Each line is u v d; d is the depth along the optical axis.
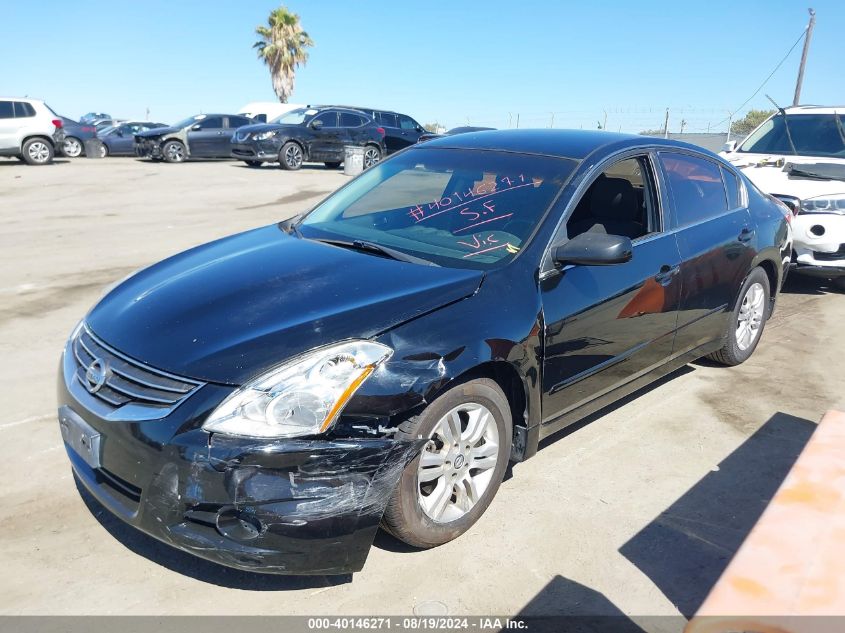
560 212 3.48
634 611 2.67
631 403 4.56
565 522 3.22
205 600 2.65
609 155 3.87
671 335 4.17
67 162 21.61
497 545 3.04
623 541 3.09
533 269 3.27
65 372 3.02
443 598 2.70
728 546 3.08
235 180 16.56
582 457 3.83
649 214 4.04
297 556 2.49
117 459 2.62
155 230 10.00
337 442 2.50
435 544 2.97
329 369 2.56
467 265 3.28
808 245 6.89
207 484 2.43
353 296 2.94
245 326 2.76
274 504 2.44
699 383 4.93
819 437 2.03
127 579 2.75
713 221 4.46
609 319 3.58
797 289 7.66
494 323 2.99
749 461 3.84
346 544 2.55
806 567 1.50
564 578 2.84
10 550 2.90
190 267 3.48
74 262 8.02
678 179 4.27
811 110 8.43
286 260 3.38
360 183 4.37
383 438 2.59
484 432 3.07
